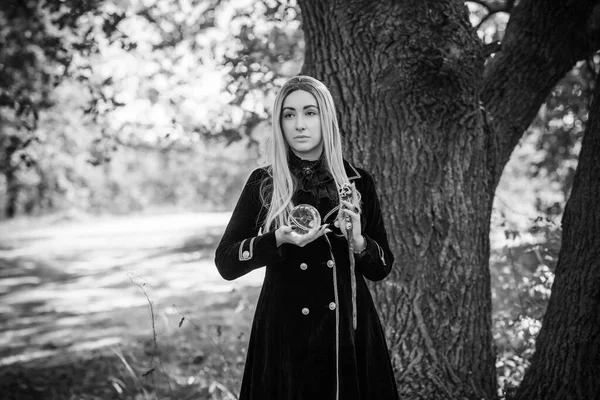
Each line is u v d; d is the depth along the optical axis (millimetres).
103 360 6070
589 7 3750
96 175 28859
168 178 37031
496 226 5195
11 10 6695
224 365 5215
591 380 3121
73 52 5633
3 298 10445
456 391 3494
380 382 2646
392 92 3482
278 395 2559
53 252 17359
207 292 9195
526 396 3354
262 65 5270
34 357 6504
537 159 7102
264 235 2479
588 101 5320
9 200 30156
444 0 3441
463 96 3467
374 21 3486
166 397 4754
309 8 3684
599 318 3107
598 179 3135
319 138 2621
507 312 4723
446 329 3531
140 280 11258
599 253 3109
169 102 5754
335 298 2566
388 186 3543
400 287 3557
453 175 3525
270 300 2627
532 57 3799
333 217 2623
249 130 5453
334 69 3609
